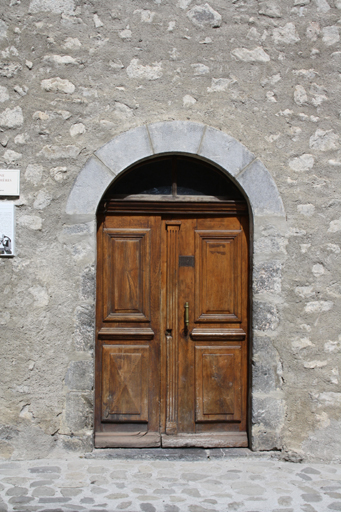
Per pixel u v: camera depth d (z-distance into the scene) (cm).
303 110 337
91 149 327
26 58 327
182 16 333
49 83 327
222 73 335
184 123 331
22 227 324
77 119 327
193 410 344
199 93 333
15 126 326
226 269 348
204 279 348
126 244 345
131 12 331
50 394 320
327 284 334
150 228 346
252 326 333
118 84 330
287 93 337
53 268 324
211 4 335
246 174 333
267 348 330
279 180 334
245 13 336
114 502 259
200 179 349
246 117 335
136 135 329
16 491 270
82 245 325
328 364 332
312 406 330
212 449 335
